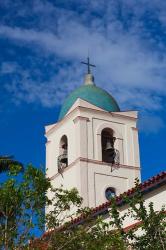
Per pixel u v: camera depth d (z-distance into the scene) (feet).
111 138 114.73
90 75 123.34
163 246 49.39
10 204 49.80
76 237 51.29
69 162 110.83
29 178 50.85
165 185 64.69
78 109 112.68
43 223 51.39
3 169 81.71
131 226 64.23
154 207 65.26
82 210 55.06
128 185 109.60
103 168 109.09
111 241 49.88
